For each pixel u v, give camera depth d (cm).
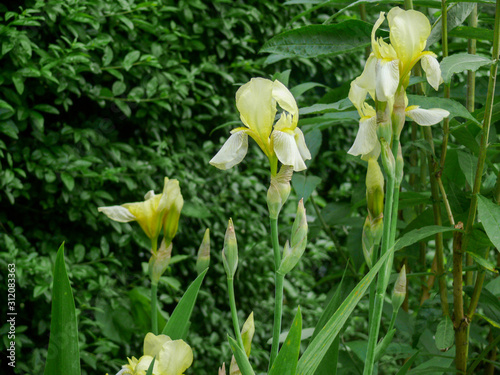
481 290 105
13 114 180
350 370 124
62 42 187
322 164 286
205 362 225
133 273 220
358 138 83
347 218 142
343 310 76
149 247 208
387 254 77
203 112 242
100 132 210
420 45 79
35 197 193
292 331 73
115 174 204
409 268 137
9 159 172
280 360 74
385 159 78
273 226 79
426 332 122
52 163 182
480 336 126
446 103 89
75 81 190
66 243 200
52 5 178
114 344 200
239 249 243
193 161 231
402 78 80
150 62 201
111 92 202
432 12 132
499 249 90
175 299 222
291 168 79
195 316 230
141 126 217
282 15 265
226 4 241
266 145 80
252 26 256
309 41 103
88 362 181
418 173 142
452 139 241
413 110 83
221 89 246
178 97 215
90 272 193
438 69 79
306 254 277
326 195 297
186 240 229
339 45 103
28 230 193
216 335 230
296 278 274
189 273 232
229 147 80
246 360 78
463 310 110
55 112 182
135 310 206
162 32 221
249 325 83
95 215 198
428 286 139
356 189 143
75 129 193
